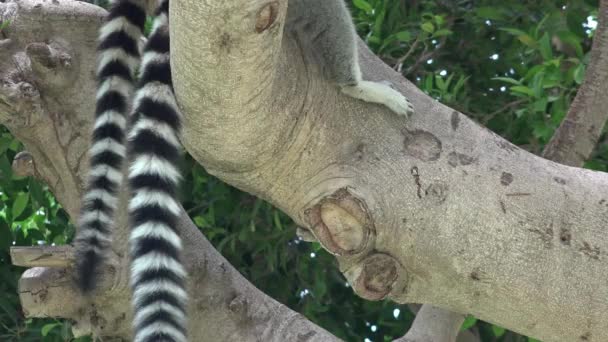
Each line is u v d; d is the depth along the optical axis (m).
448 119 4.58
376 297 4.50
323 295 8.19
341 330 8.21
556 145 5.82
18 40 5.29
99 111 4.96
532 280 4.43
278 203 4.58
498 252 4.43
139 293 4.23
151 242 4.36
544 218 4.46
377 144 4.45
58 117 5.24
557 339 4.55
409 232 4.41
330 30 4.62
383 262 4.44
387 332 8.51
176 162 4.53
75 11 5.34
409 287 4.55
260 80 3.86
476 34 7.80
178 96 4.00
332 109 4.42
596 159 7.34
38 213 8.31
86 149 5.24
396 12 7.30
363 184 4.39
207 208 7.73
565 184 4.55
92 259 4.68
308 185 4.43
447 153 4.49
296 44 4.44
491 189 4.46
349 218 4.37
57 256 5.10
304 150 4.38
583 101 5.79
